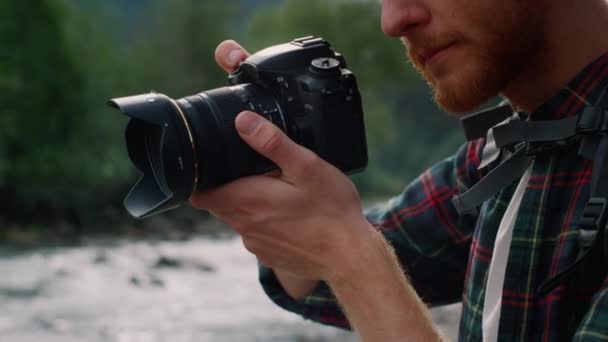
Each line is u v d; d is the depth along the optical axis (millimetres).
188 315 8211
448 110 1389
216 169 1355
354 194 1353
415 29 1360
